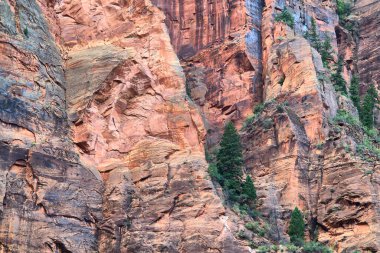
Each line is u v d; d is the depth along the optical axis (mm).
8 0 58906
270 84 71188
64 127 58188
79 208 55125
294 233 61125
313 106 67188
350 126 67750
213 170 61031
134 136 60500
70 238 53781
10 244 50969
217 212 57031
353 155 63812
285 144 65688
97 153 58812
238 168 62969
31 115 55875
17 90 55906
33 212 52781
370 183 61625
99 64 61812
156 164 58906
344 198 62062
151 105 61688
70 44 64438
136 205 56938
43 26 61719
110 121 60188
